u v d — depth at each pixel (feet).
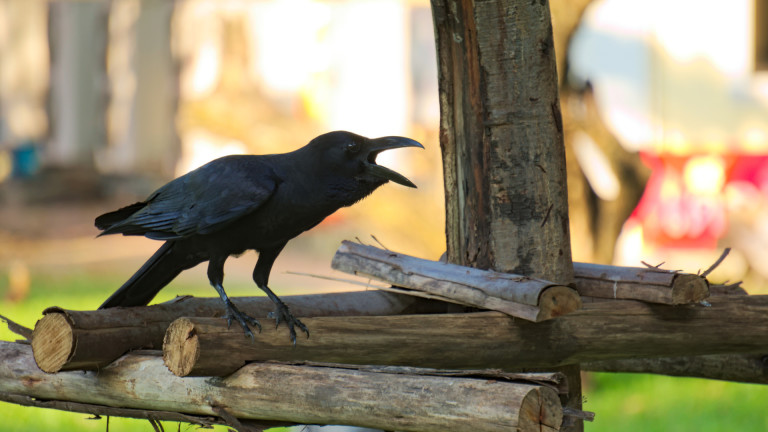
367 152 22.13
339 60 103.76
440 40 23.54
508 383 16.97
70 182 120.78
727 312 23.80
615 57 63.67
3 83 132.16
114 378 20.67
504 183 22.84
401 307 24.20
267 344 19.88
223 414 19.40
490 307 21.80
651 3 63.05
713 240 64.08
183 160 110.83
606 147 47.93
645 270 23.30
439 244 49.75
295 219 22.27
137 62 123.13
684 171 64.08
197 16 112.16
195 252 22.71
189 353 18.85
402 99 102.01
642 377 50.78
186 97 112.47
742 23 62.49
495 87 22.67
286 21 105.40
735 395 46.55
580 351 22.82
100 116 129.49
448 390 17.22
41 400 22.24
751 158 63.26
